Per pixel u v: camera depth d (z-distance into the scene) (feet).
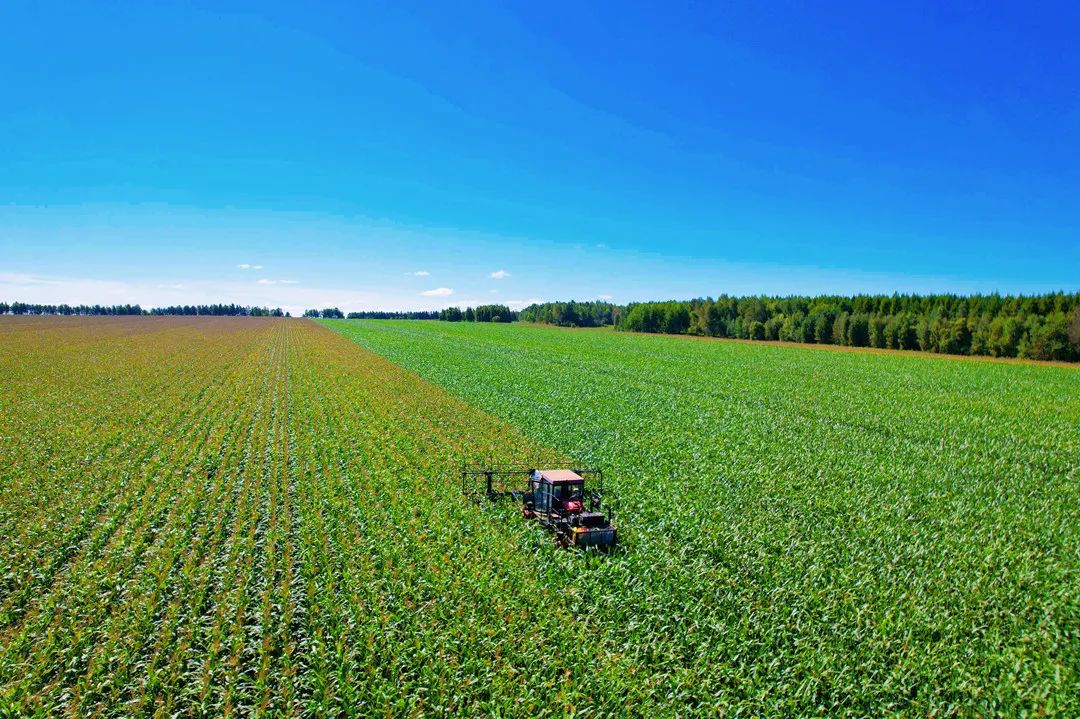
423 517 62.49
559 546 56.54
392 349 269.23
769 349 318.45
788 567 52.42
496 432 105.50
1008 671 39.40
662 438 100.68
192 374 173.68
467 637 41.14
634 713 35.42
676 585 48.32
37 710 34.42
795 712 35.27
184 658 39.24
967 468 88.02
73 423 104.58
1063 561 56.13
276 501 67.36
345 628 41.70
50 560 51.47
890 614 44.88
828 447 98.68
